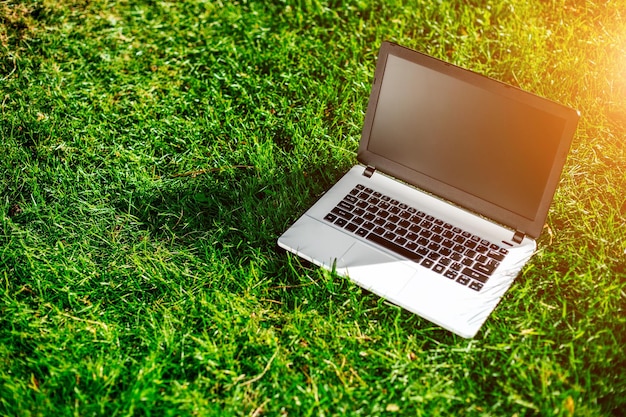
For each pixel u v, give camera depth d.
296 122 1.56
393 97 1.25
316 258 1.24
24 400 1.15
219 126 1.55
